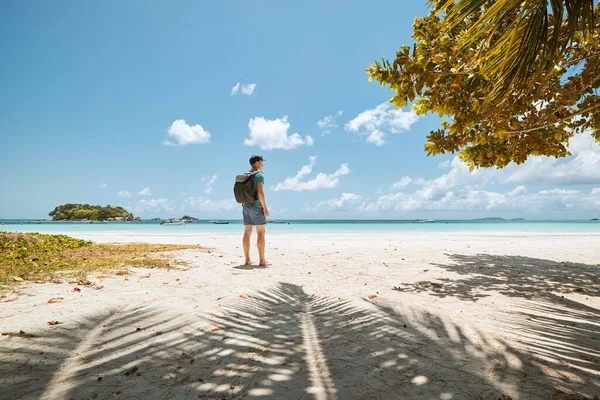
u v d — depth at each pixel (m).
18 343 2.41
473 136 5.31
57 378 1.94
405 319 3.22
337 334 2.79
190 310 3.45
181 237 17.64
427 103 5.01
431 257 8.42
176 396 1.76
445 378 1.98
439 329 2.91
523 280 5.38
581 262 7.56
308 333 2.81
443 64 4.15
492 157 6.57
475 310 3.56
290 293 4.43
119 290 4.29
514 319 3.21
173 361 2.22
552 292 4.50
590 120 6.21
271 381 1.94
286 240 15.34
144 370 2.07
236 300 3.94
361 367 2.14
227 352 2.38
